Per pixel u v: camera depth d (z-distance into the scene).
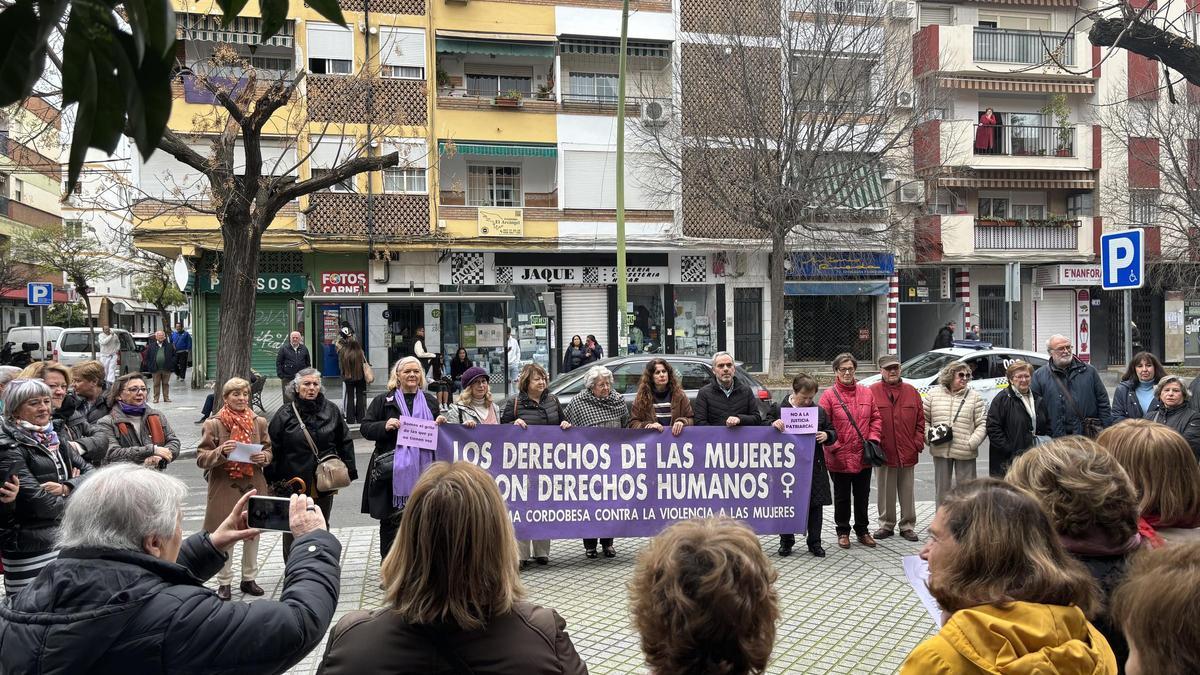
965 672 2.04
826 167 22.97
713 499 7.60
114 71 1.25
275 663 2.46
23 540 4.80
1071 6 29.55
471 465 2.47
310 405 6.54
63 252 34.69
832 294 28.41
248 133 14.35
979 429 8.21
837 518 7.99
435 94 25.56
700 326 27.84
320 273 25.19
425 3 25.36
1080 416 8.19
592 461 7.40
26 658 2.26
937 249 28.14
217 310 25.41
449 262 25.91
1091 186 29.48
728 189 24.42
